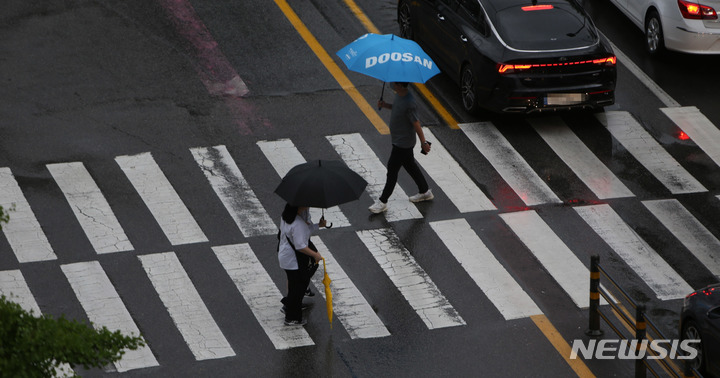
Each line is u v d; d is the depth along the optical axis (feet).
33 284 136.26
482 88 174.81
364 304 135.13
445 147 171.12
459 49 181.16
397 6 208.95
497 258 145.18
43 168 160.04
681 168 168.76
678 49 195.00
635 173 167.02
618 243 149.59
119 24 198.59
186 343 126.93
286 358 124.88
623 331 132.16
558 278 141.59
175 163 162.81
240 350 126.11
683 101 188.14
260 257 143.64
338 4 211.41
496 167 166.50
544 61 170.40
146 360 123.85
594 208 157.38
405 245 147.43
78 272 139.03
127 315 131.34
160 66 187.32
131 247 144.36
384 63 144.25
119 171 160.15
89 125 170.71
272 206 154.61
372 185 160.66
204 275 139.54
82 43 192.44
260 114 176.45
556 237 150.20
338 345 127.54
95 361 85.76
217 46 194.39
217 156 165.07
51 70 184.44
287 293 137.08
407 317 132.87
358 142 170.60
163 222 149.79
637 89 191.21
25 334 82.17
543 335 130.41
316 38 198.90
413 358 125.70
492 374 123.34
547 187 161.99
